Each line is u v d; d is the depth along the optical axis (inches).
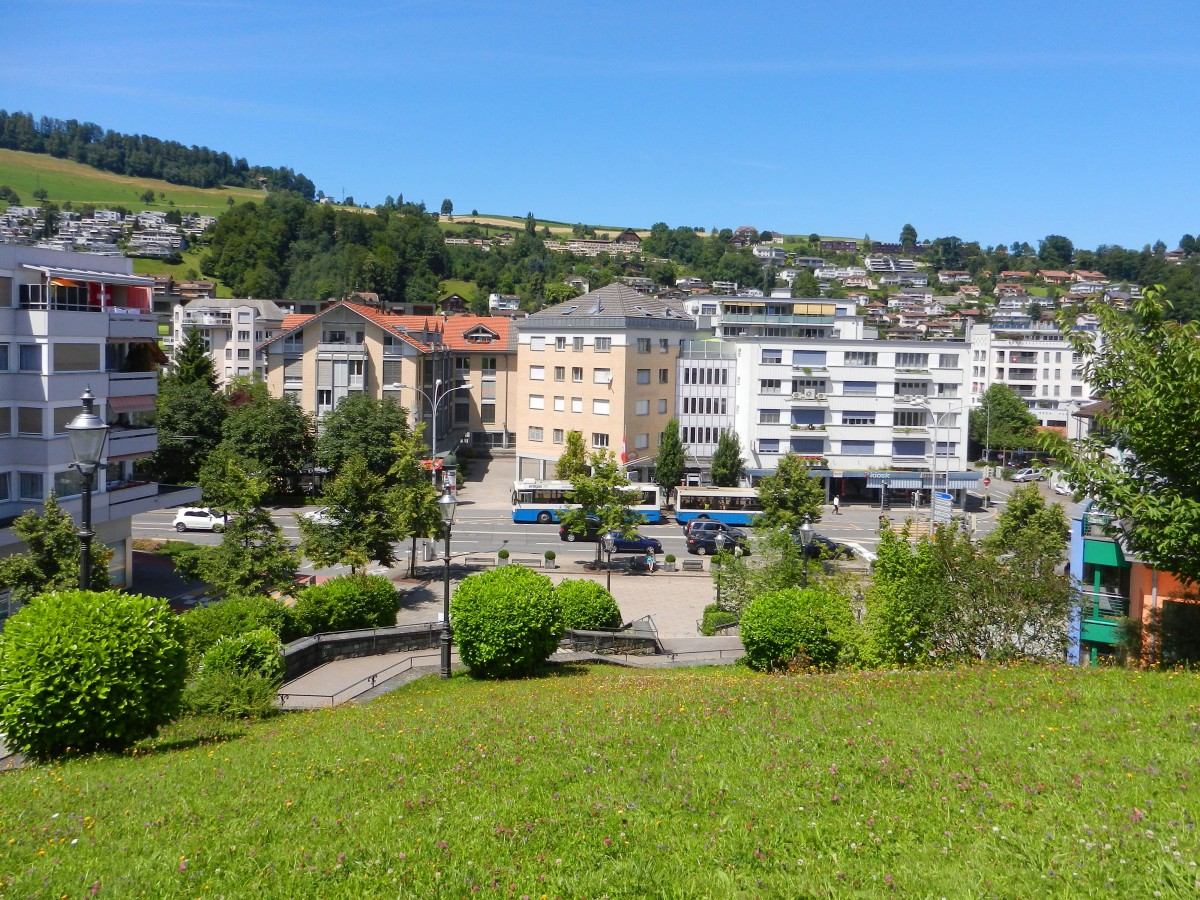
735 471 2960.1
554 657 1253.7
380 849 424.8
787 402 3157.0
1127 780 462.0
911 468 3221.0
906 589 1015.0
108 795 549.6
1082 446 867.4
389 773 568.7
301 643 1206.9
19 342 1555.1
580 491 2105.1
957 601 993.5
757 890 370.0
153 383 1863.9
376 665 1229.7
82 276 1627.7
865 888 366.0
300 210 7815.0
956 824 421.1
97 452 719.1
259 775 586.9
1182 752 501.0
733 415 3184.1
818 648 1116.5
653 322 3065.9
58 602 696.4
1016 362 5022.1
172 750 710.5
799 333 3634.4
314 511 2682.1
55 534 1229.1
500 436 3914.9
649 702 749.3
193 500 1952.5
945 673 783.1
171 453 2829.7
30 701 659.4
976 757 512.7
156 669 701.9
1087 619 1076.5
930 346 3203.7
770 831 426.3
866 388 3191.4
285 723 838.5
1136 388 802.8
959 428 3248.0
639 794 489.4
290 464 2967.5
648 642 1360.7
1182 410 764.6
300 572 1995.6
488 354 3870.6
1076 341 866.8
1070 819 416.2
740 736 599.8
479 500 2992.1
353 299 5334.6
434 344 3501.5
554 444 3144.7
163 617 729.6
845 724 607.8
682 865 395.2
